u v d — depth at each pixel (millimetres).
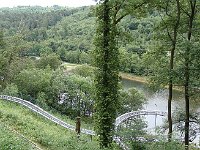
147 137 22688
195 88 25844
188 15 26906
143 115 59938
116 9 25641
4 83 65688
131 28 115188
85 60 121312
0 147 18625
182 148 20906
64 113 64312
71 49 141375
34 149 21594
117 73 26219
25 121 32938
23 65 69062
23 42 72375
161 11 28266
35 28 180000
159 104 74062
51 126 40500
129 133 22859
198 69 25078
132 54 92375
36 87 64938
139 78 101375
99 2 25203
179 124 29219
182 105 64750
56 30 175750
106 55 25781
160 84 27641
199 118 29375
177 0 26469
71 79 64812
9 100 54531
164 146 20781
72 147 24719
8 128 27188
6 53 66750
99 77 26156
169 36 27609
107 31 25578
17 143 20156
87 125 50469
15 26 185125
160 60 28391
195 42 25453
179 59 26422
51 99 64938
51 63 87562
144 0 25906
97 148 24984
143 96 67000
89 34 154000
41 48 129000
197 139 34500
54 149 24781
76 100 64812
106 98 26203
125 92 64562
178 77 25734
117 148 27922
